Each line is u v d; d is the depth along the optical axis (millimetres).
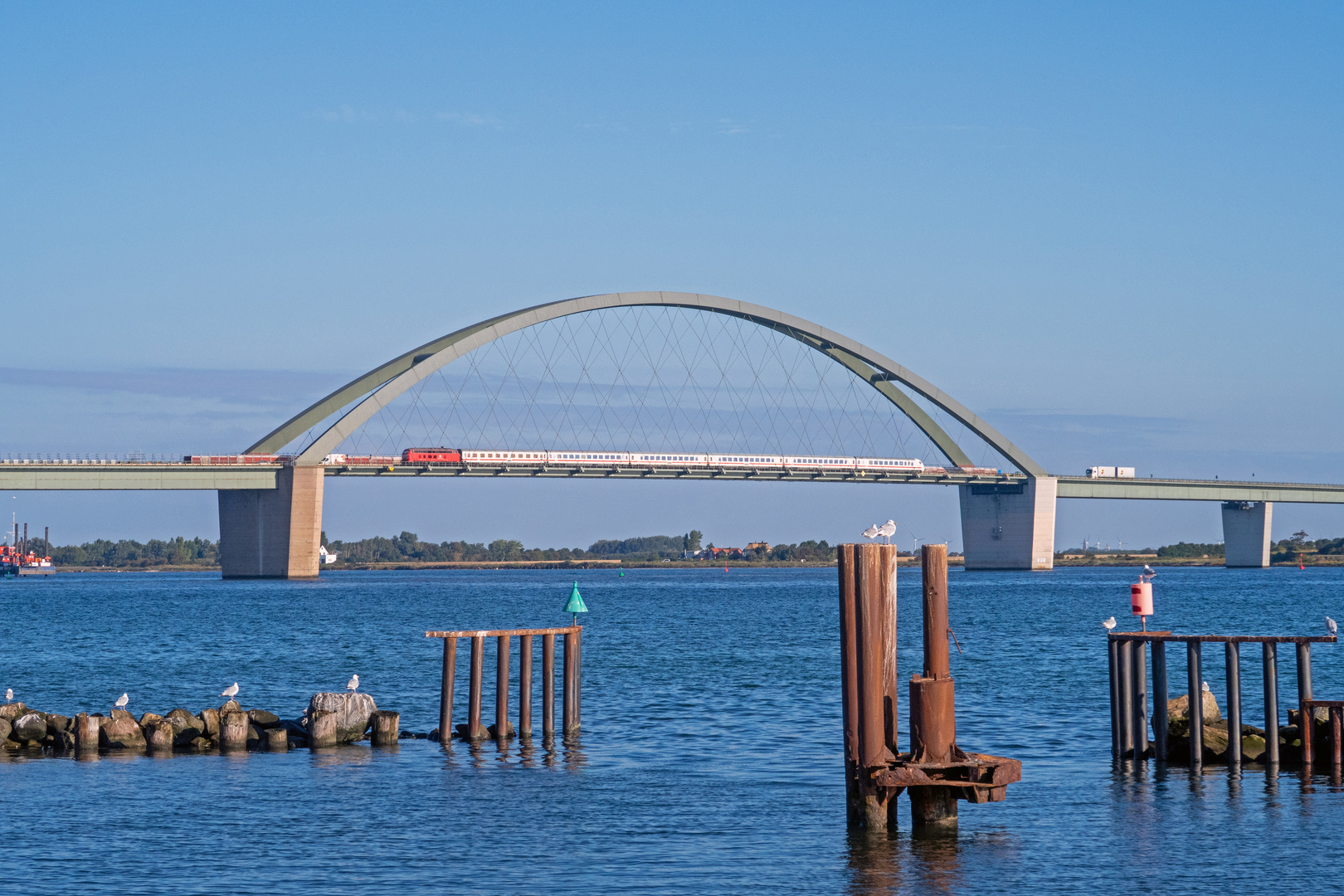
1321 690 72062
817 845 37938
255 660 101500
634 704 70250
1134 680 49812
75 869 35656
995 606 184125
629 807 43188
